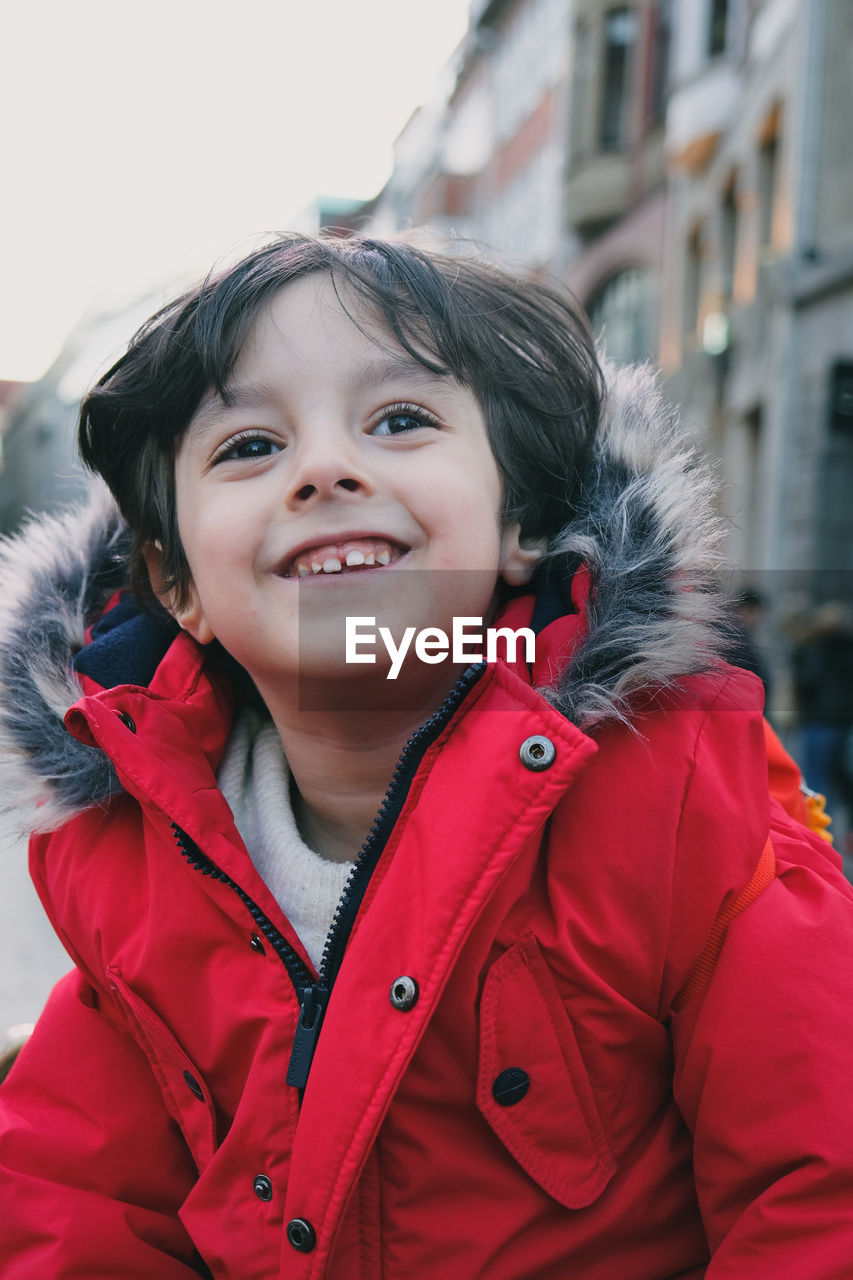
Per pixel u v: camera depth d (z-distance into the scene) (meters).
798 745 5.18
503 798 0.91
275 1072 0.97
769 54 10.12
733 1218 0.96
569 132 15.44
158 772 1.04
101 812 1.17
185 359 1.06
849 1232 0.87
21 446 39.69
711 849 0.97
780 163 9.94
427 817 0.94
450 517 1.01
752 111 10.66
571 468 1.18
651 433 1.20
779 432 9.31
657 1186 1.01
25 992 3.01
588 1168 0.97
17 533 1.33
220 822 1.07
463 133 22.67
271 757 1.20
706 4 12.22
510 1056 0.95
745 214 10.84
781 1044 0.92
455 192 22.41
